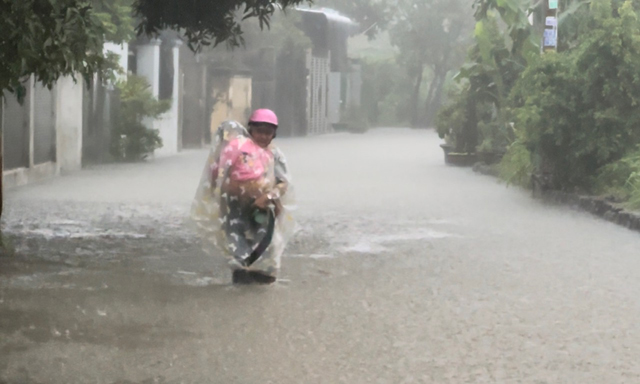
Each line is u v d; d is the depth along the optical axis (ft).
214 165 38.40
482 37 98.22
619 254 46.32
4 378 25.12
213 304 34.37
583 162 70.54
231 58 157.07
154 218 58.65
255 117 38.22
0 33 40.32
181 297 35.53
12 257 43.91
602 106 68.90
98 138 108.17
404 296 36.17
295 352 28.02
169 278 39.29
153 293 36.19
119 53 114.83
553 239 51.29
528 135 71.36
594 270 41.88
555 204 68.74
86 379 25.18
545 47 79.71
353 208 65.87
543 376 25.75
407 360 27.25
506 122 97.66
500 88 99.71
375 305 34.53
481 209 65.62
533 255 45.98
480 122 107.65
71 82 97.04
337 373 25.93
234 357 27.43
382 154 136.77
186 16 54.65
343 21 225.97
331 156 130.52
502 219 59.98
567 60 70.59
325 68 215.31
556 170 72.13
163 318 32.09
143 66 124.36
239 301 34.96
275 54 187.52
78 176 90.89
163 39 126.82
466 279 39.73
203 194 38.52
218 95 152.56
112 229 53.67
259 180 37.81
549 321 32.14
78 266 41.86
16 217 58.29
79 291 36.37
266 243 37.93
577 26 86.22
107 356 27.35
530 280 39.58
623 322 32.07
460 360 27.30
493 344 29.09
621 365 26.81
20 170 81.56
